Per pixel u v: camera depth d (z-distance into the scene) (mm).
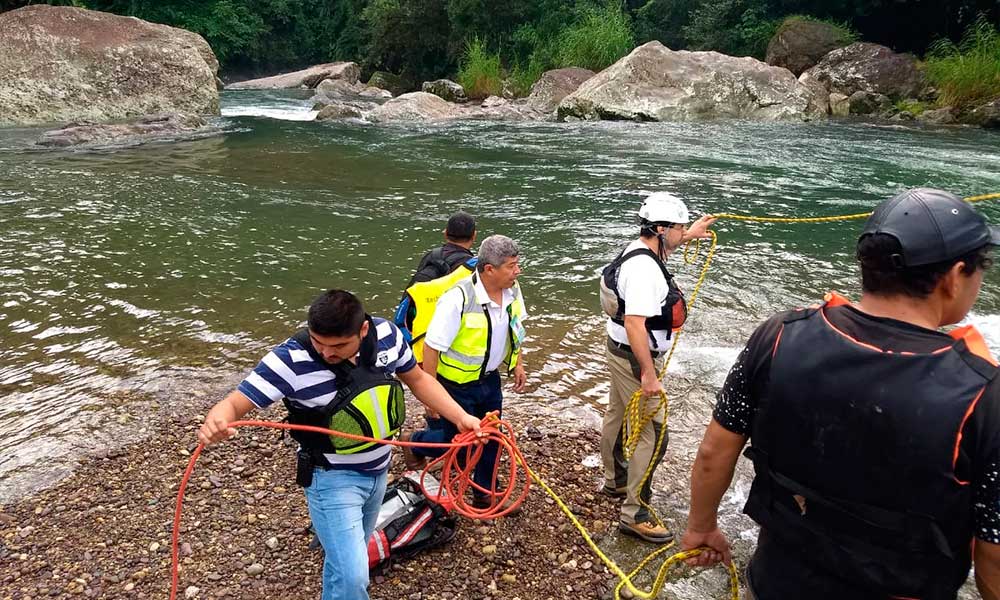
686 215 3688
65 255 8641
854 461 1741
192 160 14953
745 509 2074
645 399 3736
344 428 2836
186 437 4781
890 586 1757
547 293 7730
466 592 3484
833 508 1809
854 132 18953
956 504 1663
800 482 1867
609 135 18953
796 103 22062
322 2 48969
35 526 3859
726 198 11797
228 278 7996
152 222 10227
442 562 3680
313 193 12281
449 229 4461
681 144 17328
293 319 6871
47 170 13391
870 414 1706
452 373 3865
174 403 5246
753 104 22141
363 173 14016
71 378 5625
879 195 11867
